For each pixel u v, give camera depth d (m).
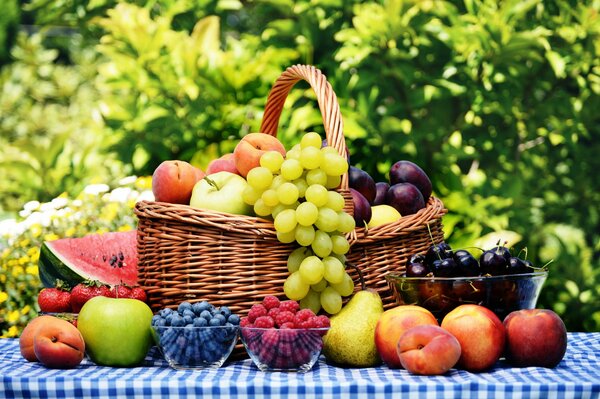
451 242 4.50
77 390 2.09
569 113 4.91
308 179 2.49
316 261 2.41
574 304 4.86
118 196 4.44
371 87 4.69
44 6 5.74
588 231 5.32
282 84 2.96
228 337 2.30
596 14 4.75
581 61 4.80
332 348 2.38
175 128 4.79
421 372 2.21
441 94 4.66
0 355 2.58
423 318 2.31
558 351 2.33
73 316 2.56
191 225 2.51
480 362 2.28
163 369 2.33
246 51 4.89
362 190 2.87
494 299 2.40
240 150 2.64
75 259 3.35
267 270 2.50
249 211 2.57
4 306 4.21
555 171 5.23
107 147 4.98
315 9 4.87
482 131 5.01
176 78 4.79
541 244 5.21
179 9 5.27
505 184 4.71
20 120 9.06
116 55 4.84
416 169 3.06
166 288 2.54
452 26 4.80
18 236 4.30
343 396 2.05
